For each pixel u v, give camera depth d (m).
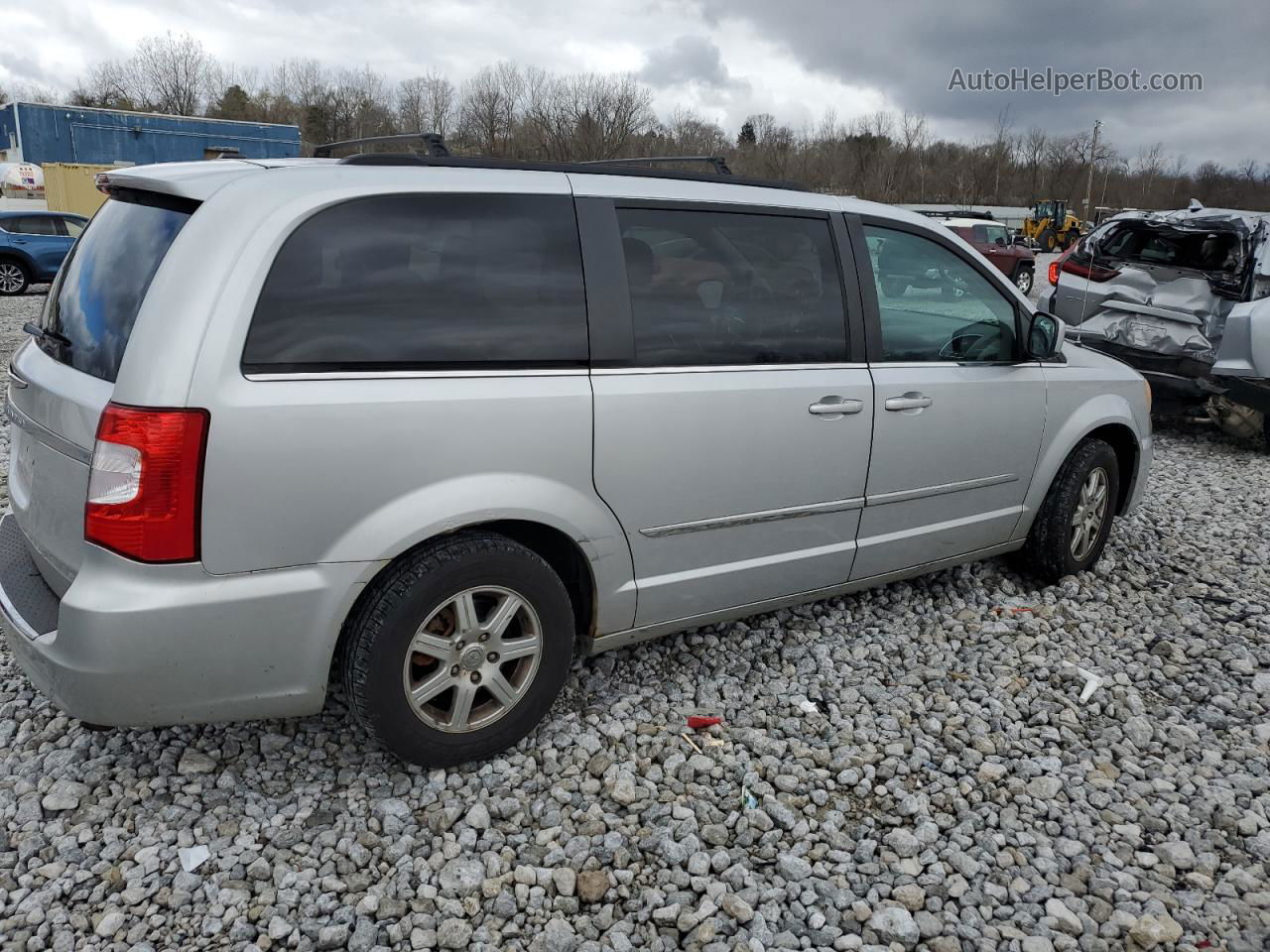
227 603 2.54
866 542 3.90
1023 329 4.33
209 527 2.49
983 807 3.00
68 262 3.11
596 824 2.86
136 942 2.38
